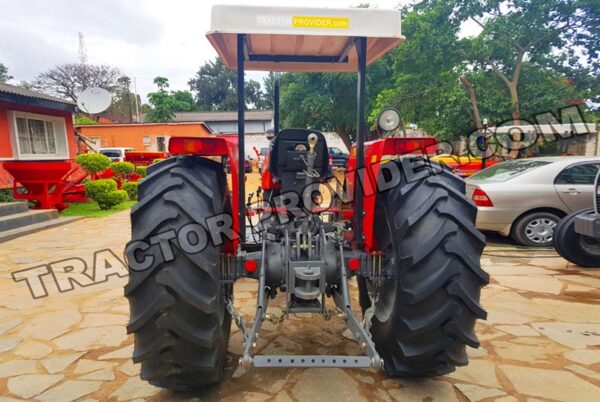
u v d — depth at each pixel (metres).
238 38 2.41
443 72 14.09
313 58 3.43
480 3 13.51
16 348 3.04
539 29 13.03
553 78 13.64
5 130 10.16
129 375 2.65
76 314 3.68
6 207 7.87
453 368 2.42
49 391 2.48
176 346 2.08
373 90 21.50
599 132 10.05
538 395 2.43
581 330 3.32
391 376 2.60
